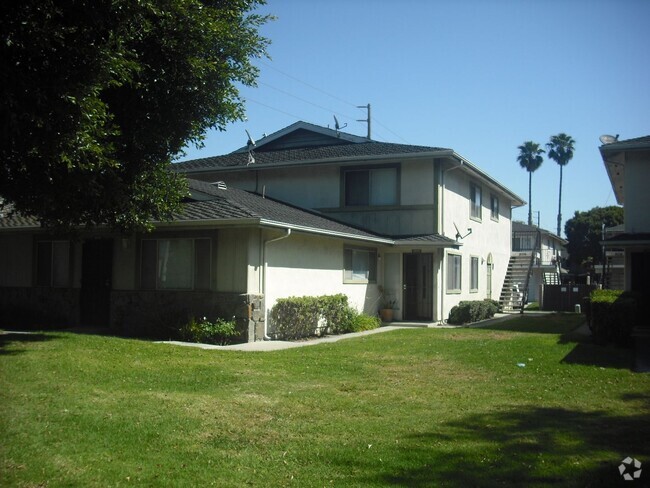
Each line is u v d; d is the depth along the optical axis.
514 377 9.52
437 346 13.22
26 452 5.50
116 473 5.10
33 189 9.96
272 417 6.96
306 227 15.11
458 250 22.77
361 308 19.67
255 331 14.13
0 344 11.06
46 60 8.51
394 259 21.14
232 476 5.13
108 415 6.71
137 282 15.50
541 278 39.19
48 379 8.30
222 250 14.39
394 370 10.11
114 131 9.45
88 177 9.54
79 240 13.67
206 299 14.41
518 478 5.12
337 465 5.42
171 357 10.68
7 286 17.61
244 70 11.90
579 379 9.34
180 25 10.28
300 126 25.83
